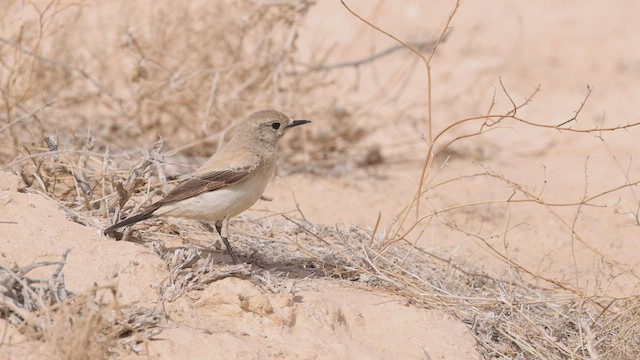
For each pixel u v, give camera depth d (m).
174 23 22.25
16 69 19.55
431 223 17.95
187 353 10.40
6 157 17.55
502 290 13.71
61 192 15.05
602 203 20.00
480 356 11.94
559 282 14.39
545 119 26.11
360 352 11.28
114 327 10.13
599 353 12.55
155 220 13.77
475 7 35.78
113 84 22.34
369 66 29.14
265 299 11.36
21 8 19.22
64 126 20.42
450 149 23.42
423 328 12.16
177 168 18.98
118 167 16.14
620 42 32.59
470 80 28.69
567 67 30.28
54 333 9.62
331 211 18.22
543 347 12.52
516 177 21.67
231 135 20.97
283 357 10.87
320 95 25.39
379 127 23.14
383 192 20.08
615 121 25.97
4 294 10.35
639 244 17.59
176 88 20.11
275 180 20.17
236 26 21.45
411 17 33.72
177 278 11.58
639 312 12.79
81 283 11.18
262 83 21.50
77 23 22.89
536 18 34.94
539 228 18.41
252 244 13.94
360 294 12.77
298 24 21.34
